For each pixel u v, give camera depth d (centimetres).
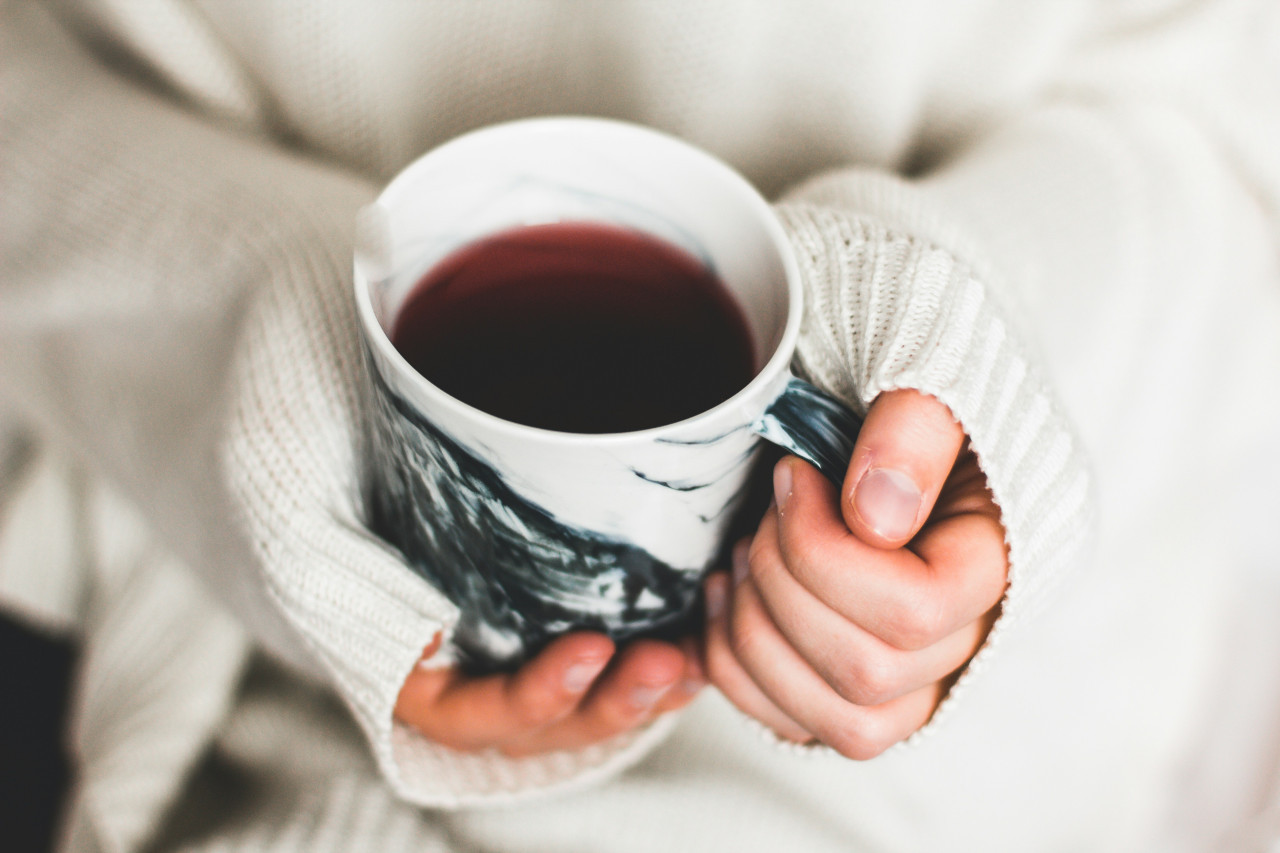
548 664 34
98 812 46
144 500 45
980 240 41
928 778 49
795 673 34
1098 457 50
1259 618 64
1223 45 54
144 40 48
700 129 50
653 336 34
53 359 46
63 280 43
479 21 49
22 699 67
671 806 45
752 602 34
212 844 43
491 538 32
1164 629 58
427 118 51
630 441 30
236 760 49
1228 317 55
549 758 40
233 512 38
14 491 61
